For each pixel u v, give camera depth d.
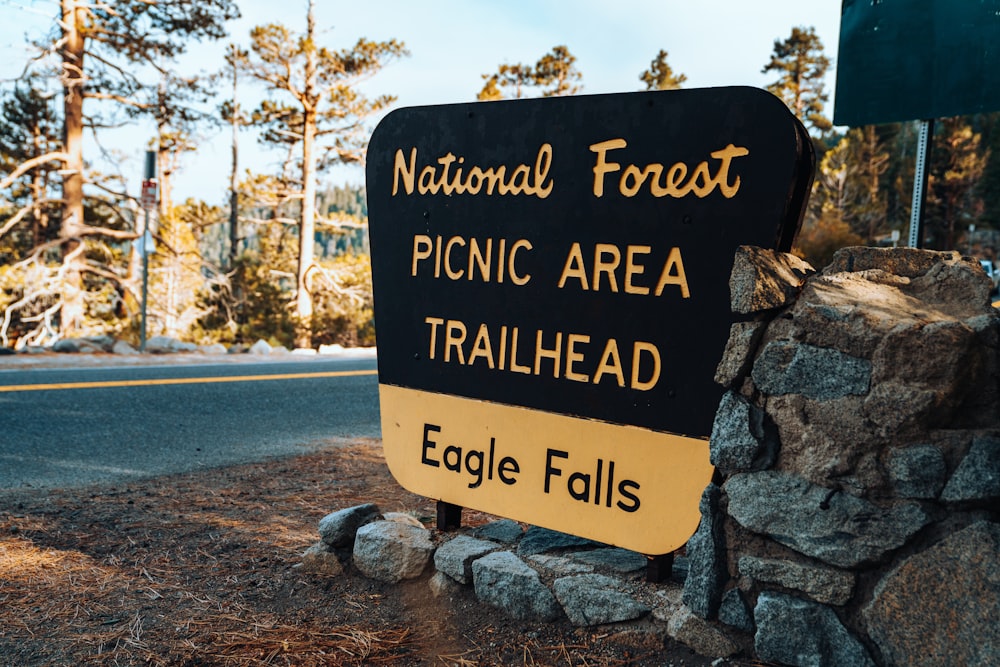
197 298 27.89
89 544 3.79
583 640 2.65
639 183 2.77
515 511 3.13
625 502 2.82
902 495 2.10
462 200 3.28
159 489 4.81
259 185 29.72
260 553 3.69
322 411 7.79
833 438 2.20
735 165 2.54
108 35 20.72
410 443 3.48
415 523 3.48
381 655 2.68
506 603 2.90
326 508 4.45
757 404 2.37
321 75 26.09
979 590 1.96
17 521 4.11
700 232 2.63
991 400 2.09
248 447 6.10
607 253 2.86
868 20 3.33
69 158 20.36
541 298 3.04
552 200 3.00
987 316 2.11
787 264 2.47
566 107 2.96
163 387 8.88
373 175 3.59
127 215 26.36
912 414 2.06
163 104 21.75
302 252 26.81
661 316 2.72
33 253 21.09
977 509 2.02
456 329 3.31
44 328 20.30
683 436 2.68
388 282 3.55
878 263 2.47
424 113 3.39
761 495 2.31
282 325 25.53
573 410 2.96
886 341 2.11
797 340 2.29
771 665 2.29
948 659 1.99
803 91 53.72
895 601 2.09
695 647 2.43
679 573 2.89
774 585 2.30
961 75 3.05
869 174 41.78
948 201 42.09
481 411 3.24
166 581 3.35
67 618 2.99
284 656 2.69
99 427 6.66
